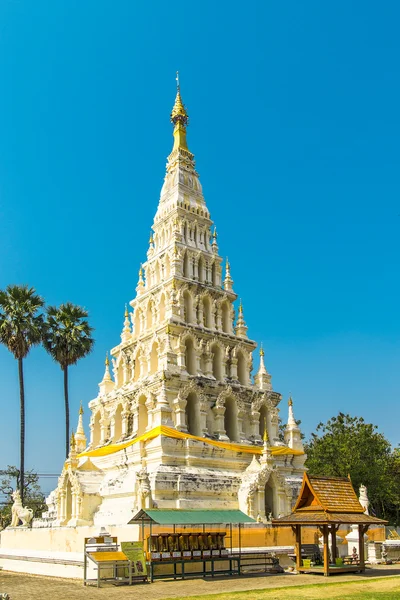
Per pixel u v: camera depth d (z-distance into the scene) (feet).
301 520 138.10
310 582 122.31
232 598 97.66
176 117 279.08
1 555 180.96
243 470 204.44
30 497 341.21
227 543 159.63
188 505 173.37
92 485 195.83
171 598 98.99
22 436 256.73
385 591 104.53
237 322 251.80
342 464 299.17
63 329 281.74
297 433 233.96
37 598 103.55
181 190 261.24
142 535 139.54
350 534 185.88
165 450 188.44
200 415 209.87
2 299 265.75
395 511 347.56
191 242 252.62
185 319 234.38
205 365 226.58
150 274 255.09
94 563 130.82
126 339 253.85
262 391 234.38
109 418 236.84
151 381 209.87
